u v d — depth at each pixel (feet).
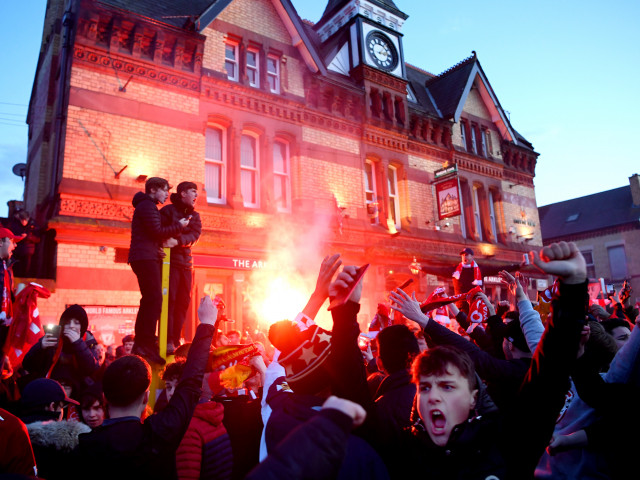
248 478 3.87
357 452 5.91
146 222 17.17
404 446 6.72
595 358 10.79
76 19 39.17
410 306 9.82
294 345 6.82
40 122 47.09
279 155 50.65
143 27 41.09
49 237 37.35
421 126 63.87
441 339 9.36
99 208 37.06
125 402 8.00
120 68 40.09
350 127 55.67
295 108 50.83
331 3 67.31
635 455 8.12
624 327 13.91
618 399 8.29
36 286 14.47
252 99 47.78
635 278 106.73
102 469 7.32
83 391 12.78
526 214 75.05
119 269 36.94
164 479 7.62
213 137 46.34
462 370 6.36
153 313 17.01
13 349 13.73
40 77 50.55
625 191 117.19
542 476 9.34
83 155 37.09
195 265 40.70
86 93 38.04
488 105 74.28
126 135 39.34
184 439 9.20
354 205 53.83
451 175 59.52
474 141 71.72
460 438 6.10
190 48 44.24
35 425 9.52
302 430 4.12
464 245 63.93
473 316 18.67
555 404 5.78
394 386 8.43
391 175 60.75
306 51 52.75
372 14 62.44
